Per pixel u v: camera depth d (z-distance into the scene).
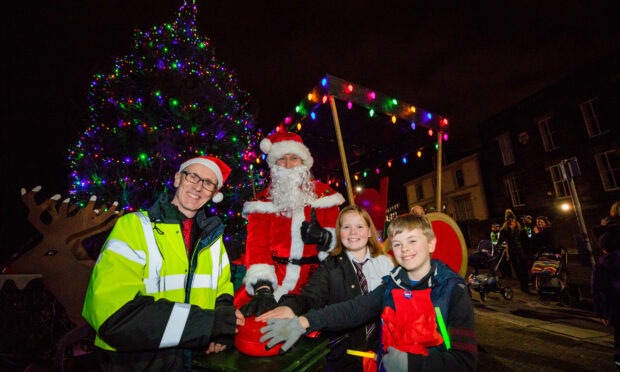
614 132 12.29
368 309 1.63
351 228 2.04
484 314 5.15
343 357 1.89
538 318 4.78
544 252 6.01
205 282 1.44
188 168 1.58
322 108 3.30
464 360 1.24
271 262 2.30
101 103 7.52
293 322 1.27
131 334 1.02
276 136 2.80
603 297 2.73
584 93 13.27
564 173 5.32
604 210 12.47
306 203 2.49
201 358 1.20
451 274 1.44
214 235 1.53
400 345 1.38
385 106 3.26
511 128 16.44
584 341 3.68
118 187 7.07
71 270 2.86
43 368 2.81
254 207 2.43
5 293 2.99
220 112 8.10
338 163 4.73
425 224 1.56
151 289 1.26
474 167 19.00
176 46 8.29
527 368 3.00
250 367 1.09
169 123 7.75
